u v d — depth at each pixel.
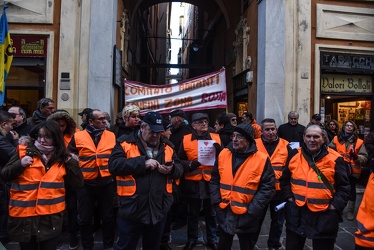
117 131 5.05
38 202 2.92
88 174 4.18
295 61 8.07
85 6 7.34
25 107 7.55
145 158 3.13
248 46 9.67
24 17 7.34
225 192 3.33
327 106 8.62
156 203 3.12
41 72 7.51
